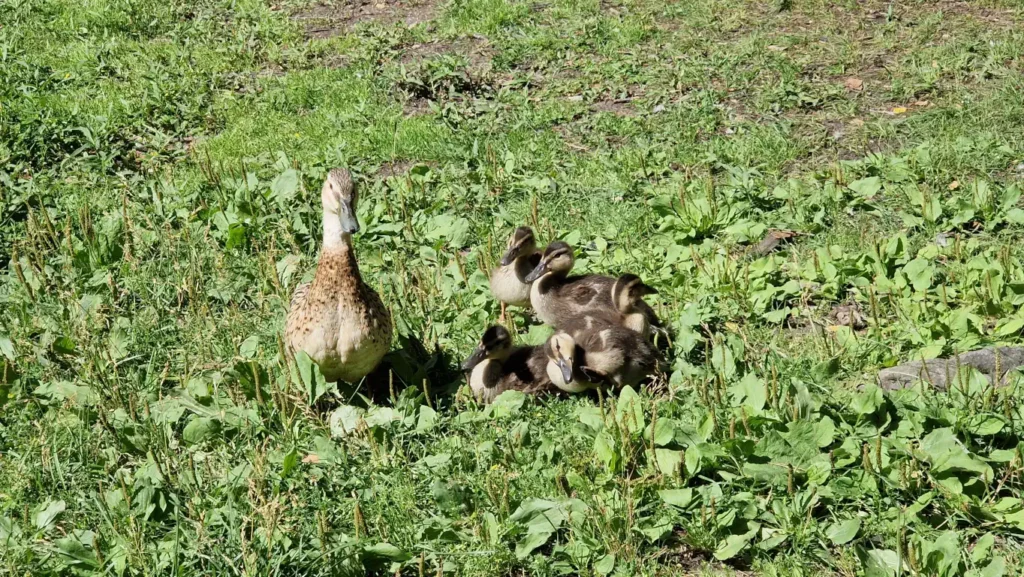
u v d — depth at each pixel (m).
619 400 2.78
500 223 3.59
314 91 4.36
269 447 2.77
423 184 3.71
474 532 2.58
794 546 2.56
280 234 3.49
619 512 2.59
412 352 3.03
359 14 5.27
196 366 2.97
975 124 4.04
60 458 2.75
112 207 3.62
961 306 3.18
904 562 2.51
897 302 3.18
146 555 2.52
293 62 4.62
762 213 3.60
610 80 4.41
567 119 4.17
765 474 2.65
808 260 3.36
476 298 3.27
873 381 2.94
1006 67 4.38
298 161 3.78
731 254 3.44
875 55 4.54
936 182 3.71
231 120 4.19
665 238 3.49
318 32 5.06
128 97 4.27
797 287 3.23
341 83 4.40
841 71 4.43
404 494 2.66
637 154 3.89
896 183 3.73
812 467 2.66
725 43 4.72
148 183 3.72
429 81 4.34
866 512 2.62
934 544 2.52
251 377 2.86
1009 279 3.22
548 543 2.60
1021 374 2.90
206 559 2.52
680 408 2.82
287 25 5.05
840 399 2.86
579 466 2.69
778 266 3.33
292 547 2.55
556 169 3.85
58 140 3.96
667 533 2.58
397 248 3.48
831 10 5.03
